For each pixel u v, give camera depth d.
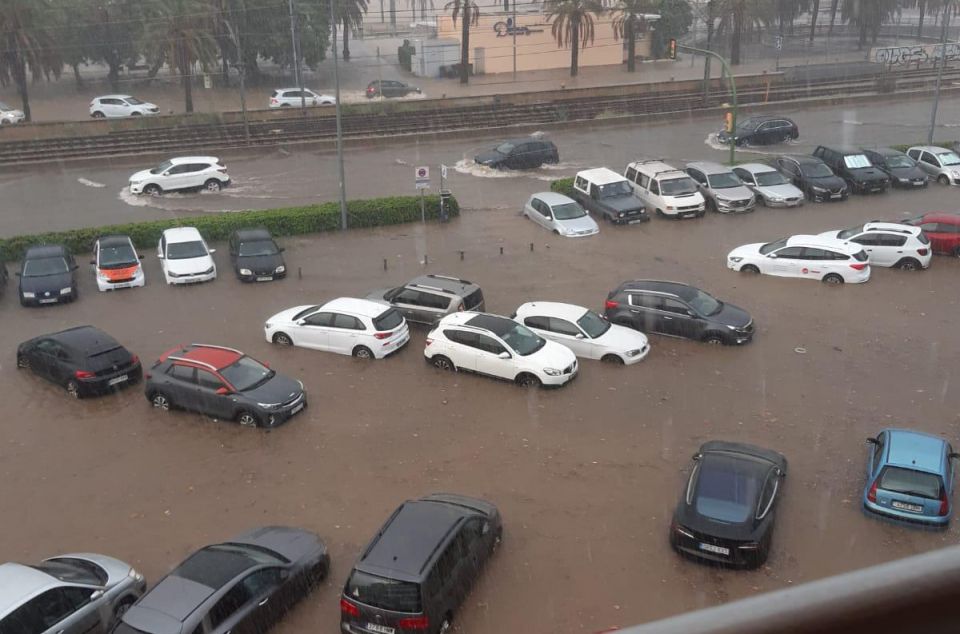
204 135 46.47
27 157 42.34
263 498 15.18
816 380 19.33
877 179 34.66
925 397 18.44
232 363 18.16
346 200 34.97
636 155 44.09
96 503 15.19
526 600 12.20
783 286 25.27
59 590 10.98
